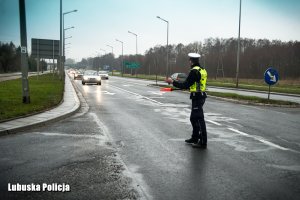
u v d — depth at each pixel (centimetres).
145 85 3859
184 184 498
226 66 9644
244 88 3659
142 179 516
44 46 3394
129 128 958
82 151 682
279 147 748
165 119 1146
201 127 738
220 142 792
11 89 2359
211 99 2075
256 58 9481
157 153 676
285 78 8138
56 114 1144
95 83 3844
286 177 538
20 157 630
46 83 3284
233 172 560
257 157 658
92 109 1418
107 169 564
